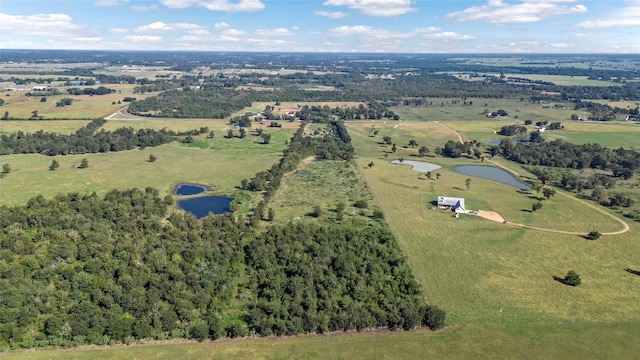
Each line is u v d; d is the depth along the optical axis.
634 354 80.62
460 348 81.69
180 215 136.88
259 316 88.12
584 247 124.81
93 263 99.81
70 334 81.38
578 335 85.94
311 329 86.06
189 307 90.38
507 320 90.69
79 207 133.50
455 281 105.62
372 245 119.38
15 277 94.50
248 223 135.88
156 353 78.88
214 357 78.31
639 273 110.88
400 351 80.75
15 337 79.50
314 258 110.69
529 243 127.00
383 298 95.69
